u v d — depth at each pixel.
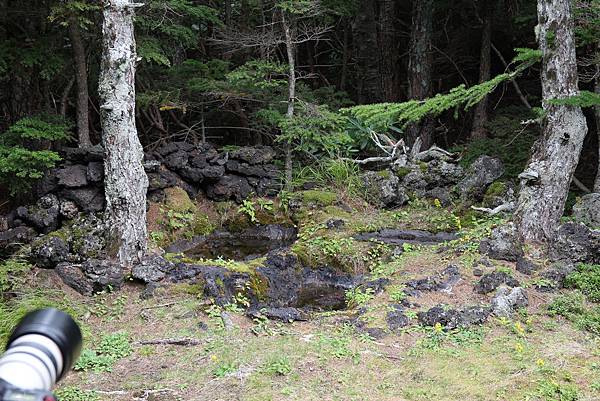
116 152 6.09
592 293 5.51
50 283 5.74
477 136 11.11
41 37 7.68
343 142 8.98
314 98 9.80
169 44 9.91
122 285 5.93
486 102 11.16
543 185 6.27
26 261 5.91
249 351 4.54
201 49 11.49
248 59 10.33
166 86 9.56
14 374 0.71
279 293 6.22
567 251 6.07
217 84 9.02
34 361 0.74
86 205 6.95
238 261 7.01
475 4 11.81
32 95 8.27
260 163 8.94
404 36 13.72
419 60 11.27
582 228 6.18
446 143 12.75
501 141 9.68
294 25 9.30
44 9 7.53
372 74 12.21
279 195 8.58
